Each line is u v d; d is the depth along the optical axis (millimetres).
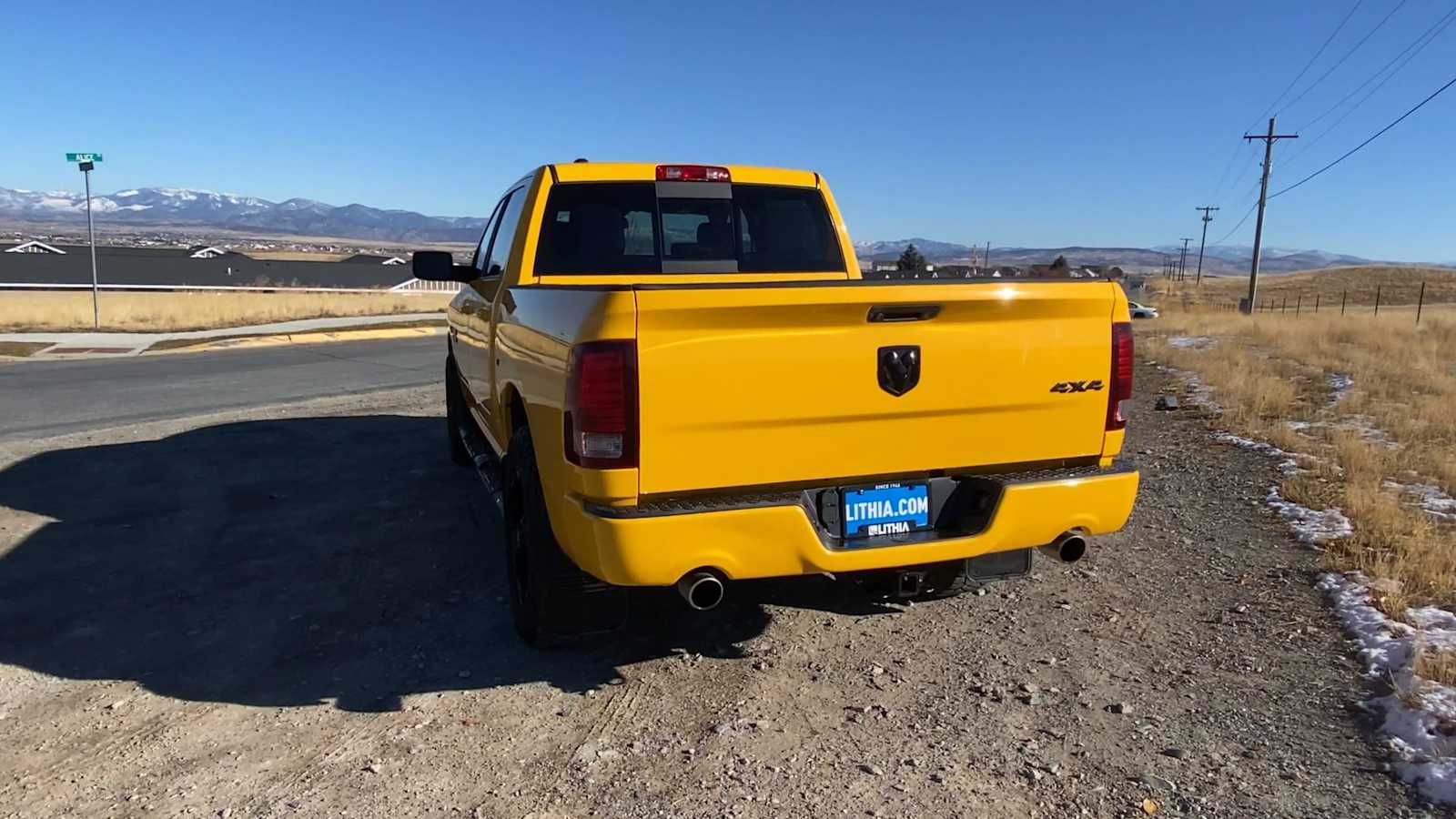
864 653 4004
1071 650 3992
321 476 7312
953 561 4113
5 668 3908
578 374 3094
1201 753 3111
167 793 2965
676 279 4863
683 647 4109
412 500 6559
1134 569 5027
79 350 19156
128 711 3531
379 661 3982
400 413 10562
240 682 3785
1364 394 11070
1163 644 4027
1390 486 6555
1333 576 4645
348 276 74688
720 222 5066
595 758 3160
